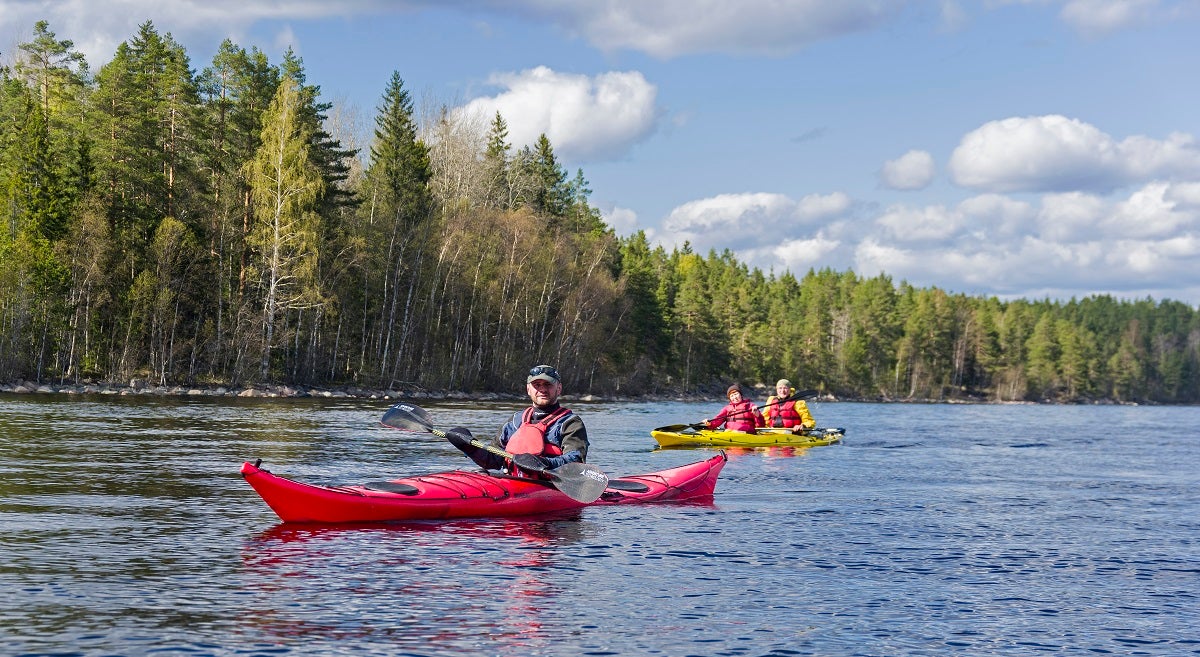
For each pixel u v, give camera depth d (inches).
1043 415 2640.3
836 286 6033.5
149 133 1969.7
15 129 2103.8
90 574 232.8
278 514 307.4
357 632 189.3
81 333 1830.7
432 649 179.8
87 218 1786.4
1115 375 5792.3
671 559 272.4
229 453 552.7
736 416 779.4
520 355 2470.5
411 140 2320.4
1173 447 957.2
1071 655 189.5
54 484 393.7
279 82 2180.1
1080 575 265.1
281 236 1857.8
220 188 2107.5
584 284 2615.7
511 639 187.9
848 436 997.8
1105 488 506.3
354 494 317.1
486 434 802.2
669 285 3929.6
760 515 364.8
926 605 225.8
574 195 3811.5
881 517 367.9
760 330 4141.2
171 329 1852.9
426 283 2298.2
